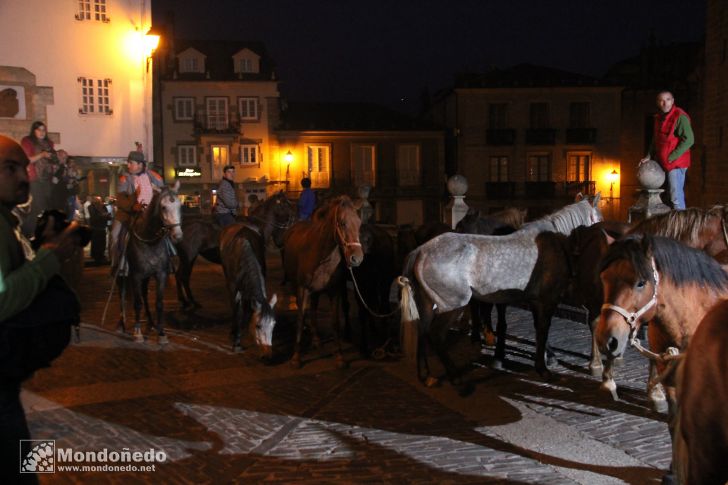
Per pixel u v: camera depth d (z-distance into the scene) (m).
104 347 10.27
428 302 8.02
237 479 5.60
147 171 12.93
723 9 25.00
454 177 13.82
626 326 4.88
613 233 7.64
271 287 16.25
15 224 3.43
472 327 10.44
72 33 25.02
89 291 15.86
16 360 3.23
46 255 3.23
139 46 26.30
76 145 25.30
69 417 7.15
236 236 9.98
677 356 4.29
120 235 11.18
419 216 49.28
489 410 7.27
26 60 24.31
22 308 3.14
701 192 27.67
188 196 47.06
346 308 10.80
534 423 6.84
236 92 47.44
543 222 8.23
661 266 4.87
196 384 8.37
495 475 5.60
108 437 6.56
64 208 16.25
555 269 8.03
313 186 48.22
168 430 6.75
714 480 3.66
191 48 46.94
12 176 3.32
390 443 6.34
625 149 49.38
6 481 3.30
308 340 10.84
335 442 6.38
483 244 7.96
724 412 3.48
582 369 8.79
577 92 48.19
